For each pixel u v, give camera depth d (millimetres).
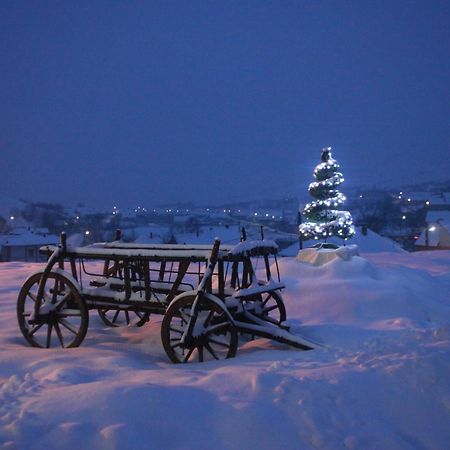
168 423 4004
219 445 3822
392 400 4539
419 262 18578
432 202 69062
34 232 53219
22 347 6965
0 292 11383
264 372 4938
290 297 9555
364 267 10414
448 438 4164
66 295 7113
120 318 9078
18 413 4152
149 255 6746
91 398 4258
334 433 3998
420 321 8242
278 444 3855
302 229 17172
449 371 4867
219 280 6629
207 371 5484
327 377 4809
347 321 8383
